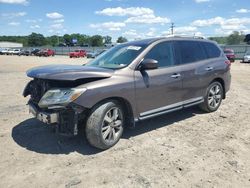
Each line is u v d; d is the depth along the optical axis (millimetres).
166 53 5844
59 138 5367
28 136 5496
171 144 5125
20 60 40594
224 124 6266
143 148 4941
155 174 4070
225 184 3828
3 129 5902
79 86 4508
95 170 4180
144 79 5238
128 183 3832
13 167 4285
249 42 64750
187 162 4438
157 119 6570
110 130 4867
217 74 7023
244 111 7363
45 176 4020
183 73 6023
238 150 4883
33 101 5113
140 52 5383
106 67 5246
